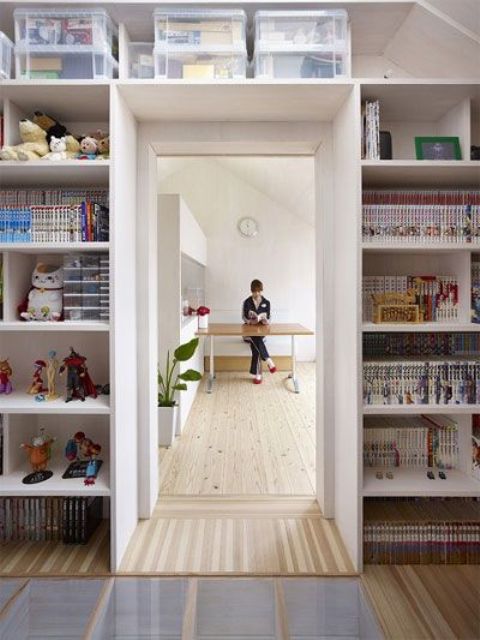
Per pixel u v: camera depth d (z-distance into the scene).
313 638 1.45
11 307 1.87
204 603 1.59
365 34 1.92
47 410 1.74
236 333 4.61
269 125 2.06
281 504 2.27
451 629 1.45
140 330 2.08
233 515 2.15
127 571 1.73
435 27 1.78
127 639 1.45
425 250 1.82
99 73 1.74
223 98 1.81
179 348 3.15
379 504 1.96
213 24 1.74
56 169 1.77
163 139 2.06
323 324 2.08
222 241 6.70
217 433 3.46
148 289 2.08
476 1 1.64
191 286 5.35
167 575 1.71
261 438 3.34
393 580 1.69
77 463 1.96
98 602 1.59
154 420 2.22
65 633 1.48
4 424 1.89
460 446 1.98
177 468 2.74
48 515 1.95
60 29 1.71
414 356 2.02
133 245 2.00
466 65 1.89
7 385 1.94
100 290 1.85
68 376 1.86
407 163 1.71
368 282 1.94
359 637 1.45
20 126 1.78
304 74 1.77
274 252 6.73
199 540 1.94
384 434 2.00
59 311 1.90
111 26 1.78
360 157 1.70
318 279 2.18
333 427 2.10
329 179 2.06
